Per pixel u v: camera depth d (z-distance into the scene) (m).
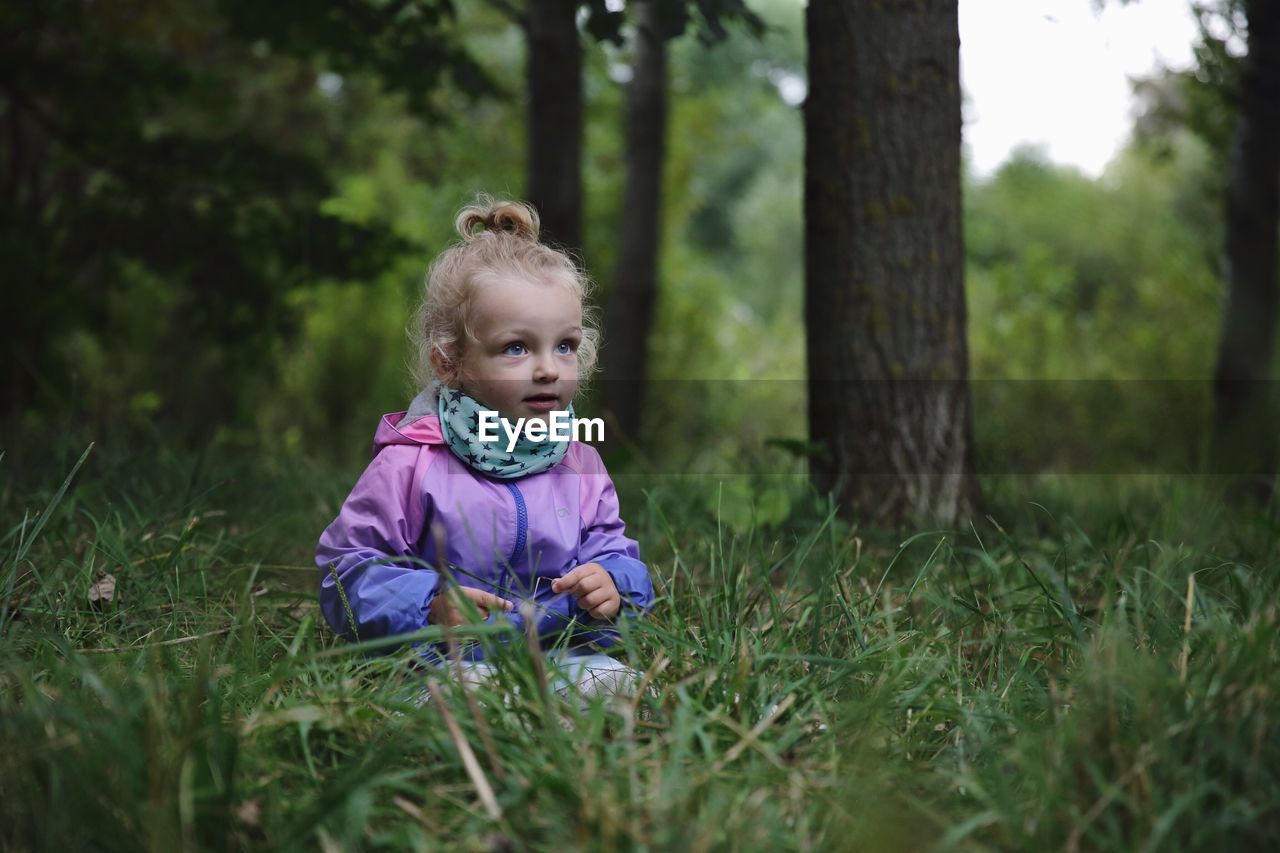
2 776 1.78
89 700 2.08
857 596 2.89
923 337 4.57
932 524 4.39
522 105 15.20
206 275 8.48
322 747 2.06
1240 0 7.71
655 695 2.31
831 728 2.05
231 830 1.68
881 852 1.66
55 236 8.12
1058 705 2.09
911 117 4.54
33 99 8.65
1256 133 7.93
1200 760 1.81
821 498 4.56
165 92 8.63
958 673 2.41
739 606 2.68
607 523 2.88
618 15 5.60
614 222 17.27
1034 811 1.80
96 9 9.59
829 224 4.63
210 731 1.79
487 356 2.67
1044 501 5.18
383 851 1.74
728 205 34.25
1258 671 2.01
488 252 2.74
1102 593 3.18
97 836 1.64
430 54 8.26
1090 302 17.89
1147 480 6.20
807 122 4.71
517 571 2.72
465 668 2.41
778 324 18.84
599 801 1.68
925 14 4.54
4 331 7.56
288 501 4.45
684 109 18.06
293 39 8.38
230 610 2.94
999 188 20.73
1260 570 2.96
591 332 3.18
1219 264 12.99
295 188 8.73
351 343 10.88
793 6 31.89
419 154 16.53
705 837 1.61
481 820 1.75
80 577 2.89
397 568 2.58
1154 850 1.63
